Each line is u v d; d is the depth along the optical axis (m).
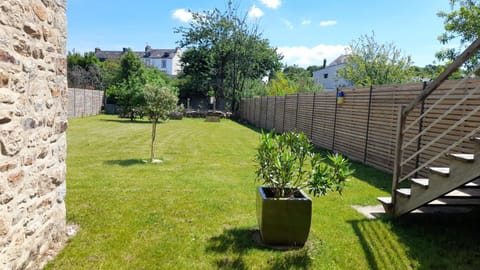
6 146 2.03
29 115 2.37
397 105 5.95
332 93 8.88
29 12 2.31
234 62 24.94
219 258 2.74
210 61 27.20
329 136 9.09
